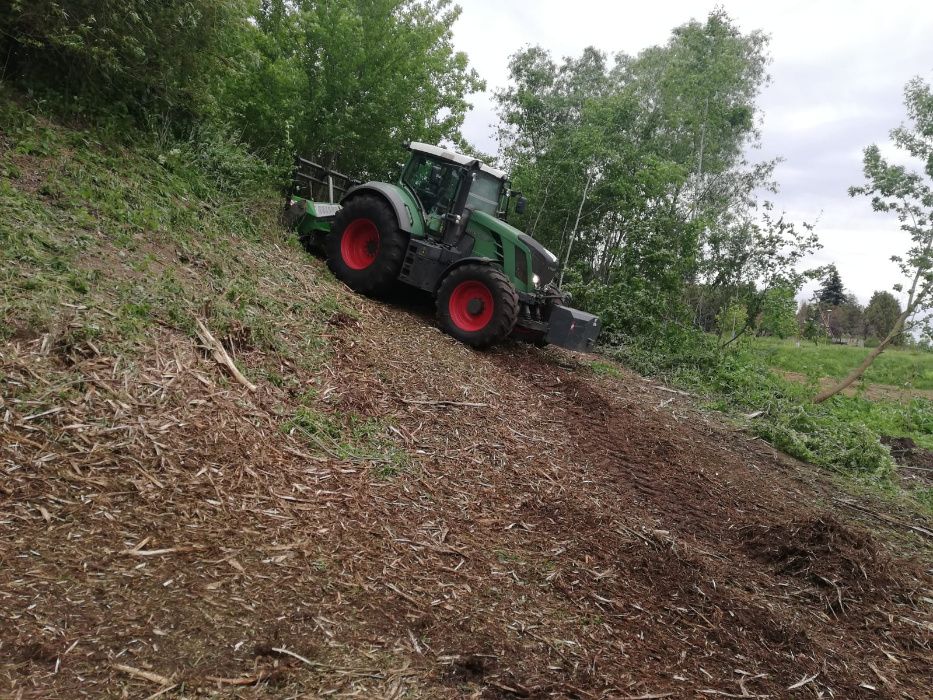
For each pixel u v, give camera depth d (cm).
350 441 477
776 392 1132
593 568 403
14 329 400
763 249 1431
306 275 795
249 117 1385
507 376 774
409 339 749
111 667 231
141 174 747
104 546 292
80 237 546
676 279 1310
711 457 726
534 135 1930
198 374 454
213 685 234
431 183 911
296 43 1422
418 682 262
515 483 503
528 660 296
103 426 366
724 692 312
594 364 1038
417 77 1535
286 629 273
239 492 365
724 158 2212
